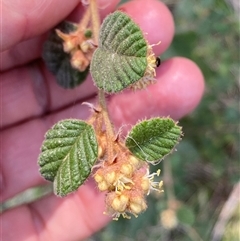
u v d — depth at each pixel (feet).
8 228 0.34
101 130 0.21
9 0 0.26
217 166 0.51
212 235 0.51
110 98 0.31
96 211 0.35
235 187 0.52
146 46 0.18
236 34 0.48
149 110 0.32
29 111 0.34
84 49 0.26
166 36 0.31
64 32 0.28
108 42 0.20
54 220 0.35
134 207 0.19
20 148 0.34
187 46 0.43
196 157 0.47
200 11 0.45
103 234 0.49
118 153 0.20
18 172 0.34
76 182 0.20
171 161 0.45
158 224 0.47
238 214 0.52
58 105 0.34
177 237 0.51
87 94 0.33
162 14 0.31
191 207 0.52
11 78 0.33
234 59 0.49
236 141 0.51
